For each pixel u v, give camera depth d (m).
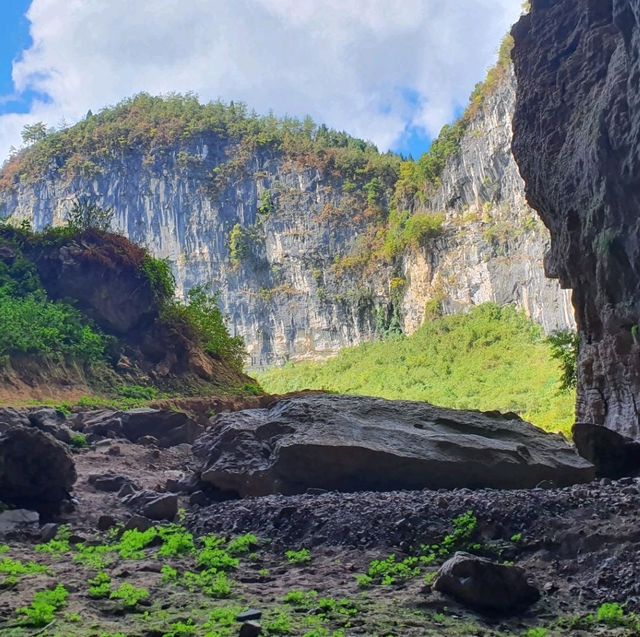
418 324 88.56
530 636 5.81
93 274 24.55
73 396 20.25
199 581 7.07
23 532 9.16
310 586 7.04
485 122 82.31
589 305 21.69
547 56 23.78
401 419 12.29
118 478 12.23
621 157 18.62
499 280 78.19
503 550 7.82
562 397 48.75
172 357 24.97
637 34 17.61
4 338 20.12
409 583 7.09
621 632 5.87
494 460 11.12
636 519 7.89
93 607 6.13
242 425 12.15
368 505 9.06
